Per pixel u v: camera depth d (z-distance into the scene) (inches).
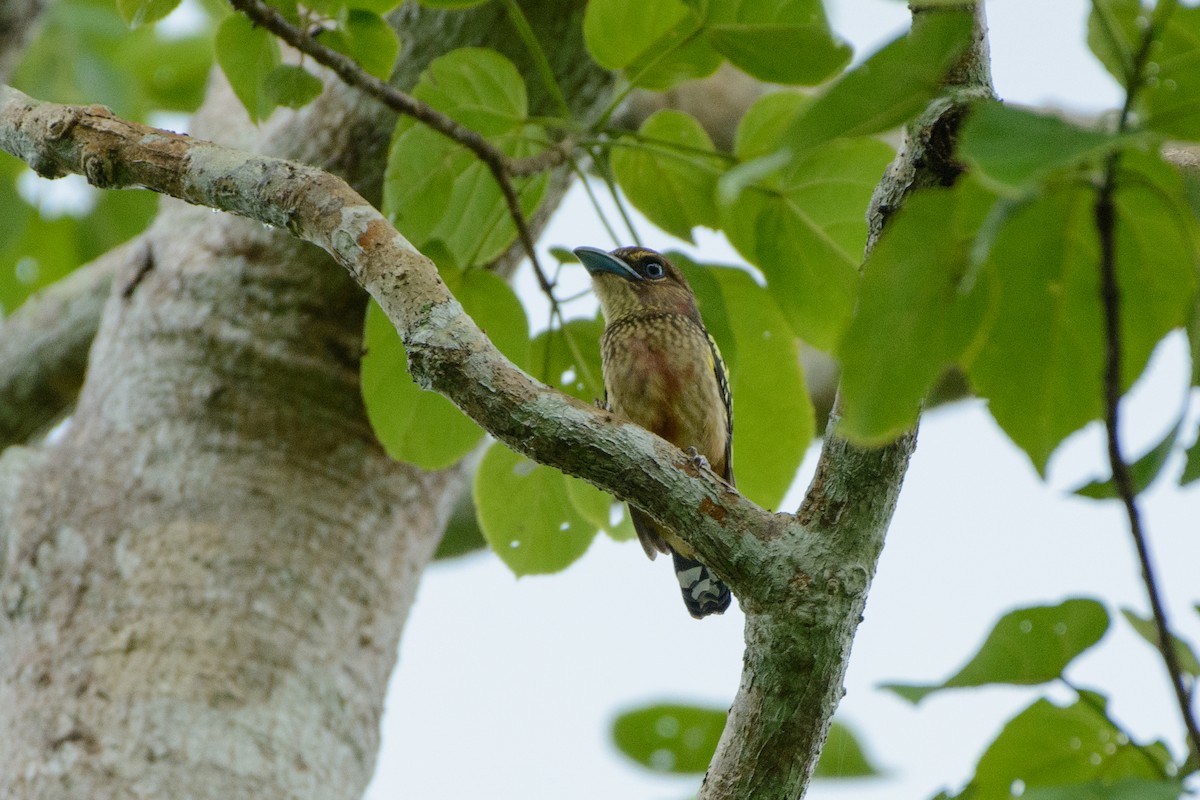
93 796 348.8
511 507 407.2
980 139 173.6
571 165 392.5
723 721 424.5
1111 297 203.2
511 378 260.2
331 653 392.5
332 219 289.7
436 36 430.9
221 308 422.3
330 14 361.1
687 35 369.4
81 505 398.9
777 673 258.5
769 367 420.2
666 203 411.5
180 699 365.1
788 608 256.2
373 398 378.9
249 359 416.8
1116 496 229.5
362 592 407.2
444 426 383.6
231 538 392.2
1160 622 218.8
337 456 415.2
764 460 425.1
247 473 403.2
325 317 423.5
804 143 194.4
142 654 371.2
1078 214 215.9
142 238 448.8
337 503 410.6
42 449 472.1
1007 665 319.3
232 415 410.3
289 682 379.9
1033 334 230.1
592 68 434.0
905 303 212.5
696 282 399.5
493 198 389.4
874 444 223.0
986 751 337.4
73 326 550.0
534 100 433.1
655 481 257.6
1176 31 215.2
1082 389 232.5
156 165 308.7
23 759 359.9
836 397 265.7
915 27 195.5
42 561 393.1
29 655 379.9
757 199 402.3
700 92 601.9
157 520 392.5
